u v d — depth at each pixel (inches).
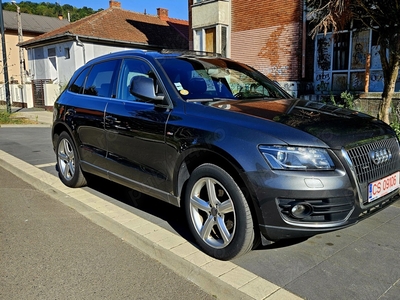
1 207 182.7
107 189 206.4
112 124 162.9
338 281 110.9
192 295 108.9
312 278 112.7
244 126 116.3
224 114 124.6
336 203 107.0
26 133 440.8
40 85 821.9
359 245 134.3
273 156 107.7
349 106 352.2
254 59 528.7
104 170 174.4
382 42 263.7
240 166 110.4
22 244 141.6
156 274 120.6
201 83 153.2
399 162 132.0
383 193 121.4
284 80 496.4
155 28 940.6
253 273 115.3
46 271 121.8
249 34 529.0
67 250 136.9
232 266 118.3
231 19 550.6
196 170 126.2
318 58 471.2
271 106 136.9
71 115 195.2
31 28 1441.9
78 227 158.4
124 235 147.7
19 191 210.4
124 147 157.6
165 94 143.0
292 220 107.3
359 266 119.6
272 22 498.9
